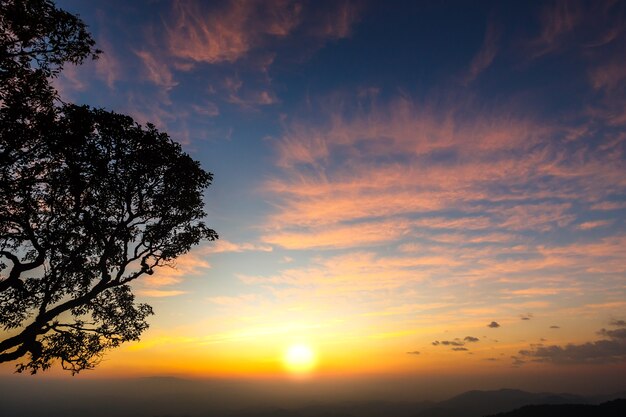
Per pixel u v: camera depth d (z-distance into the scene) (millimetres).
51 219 15242
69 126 14148
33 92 13195
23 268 14188
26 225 14336
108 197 16578
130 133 15789
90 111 14828
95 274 17891
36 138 13508
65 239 15609
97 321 19453
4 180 13156
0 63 12227
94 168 15078
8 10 11852
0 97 12672
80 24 13539
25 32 12586
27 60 13023
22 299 15797
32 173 13844
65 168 14750
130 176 16578
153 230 17781
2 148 12828
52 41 13422
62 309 15367
